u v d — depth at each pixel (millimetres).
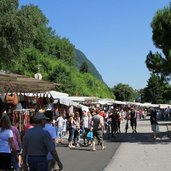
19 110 17016
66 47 104812
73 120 24328
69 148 23375
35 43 86750
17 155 10492
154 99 143250
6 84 14477
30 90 17859
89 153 20703
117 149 22469
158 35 28844
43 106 23156
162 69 30484
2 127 9953
